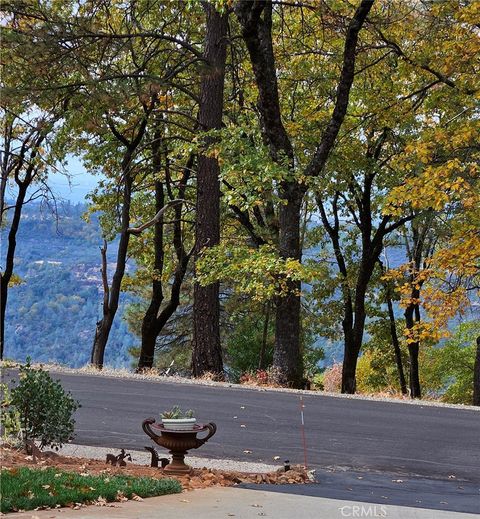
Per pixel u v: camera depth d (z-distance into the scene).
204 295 27.84
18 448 11.19
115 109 26.22
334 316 39.50
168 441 10.80
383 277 20.80
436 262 19.91
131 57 32.00
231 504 8.51
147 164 35.59
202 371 27.66
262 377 25.83
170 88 30.34
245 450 13.15
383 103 29.53
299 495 9.49
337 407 18.19
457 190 20.08
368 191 35.59
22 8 25.83
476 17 23.27
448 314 19.64
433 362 50.44
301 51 30.31
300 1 27.23
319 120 31.56
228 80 33.09
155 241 36.66
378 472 11.96
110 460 11.24
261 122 28.75
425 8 26.16
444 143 22.14
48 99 25.03
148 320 36.66
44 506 7.73
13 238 37.81
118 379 21.05
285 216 25.64
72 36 25.17
